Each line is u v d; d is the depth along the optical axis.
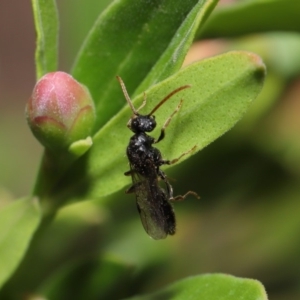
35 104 0.08
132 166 0.09
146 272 0.10
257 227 0.11
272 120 0.10
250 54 0.08
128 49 0.09
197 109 0.08
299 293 0.11
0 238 0.09
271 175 0.10
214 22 0.09
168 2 0.09
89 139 0.08
